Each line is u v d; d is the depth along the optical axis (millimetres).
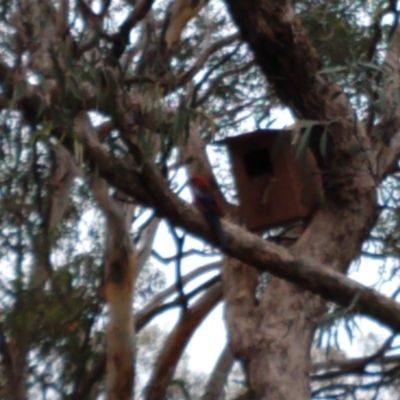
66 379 12977
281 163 10562
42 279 12398
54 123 7312
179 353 13578
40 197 9570
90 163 7578
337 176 10805
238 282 11086
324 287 8406
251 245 8133
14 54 9328
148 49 10273
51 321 12562
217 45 14172
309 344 10586
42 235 11281
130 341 11594
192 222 7727
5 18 9430
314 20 13688
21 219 10875
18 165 9430
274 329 10453
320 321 8227
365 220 10953
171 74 9078
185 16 12742
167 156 8008
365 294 8422
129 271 11531
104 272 12102
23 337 12672
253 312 10773
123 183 7543
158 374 13414
